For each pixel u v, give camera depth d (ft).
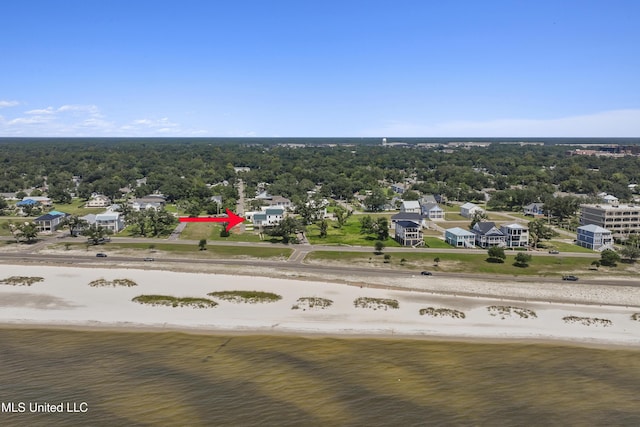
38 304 251.19
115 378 171.01
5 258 358.84
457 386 169.99
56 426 137.69
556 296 280.10
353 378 174.60
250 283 290.35
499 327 228.02
